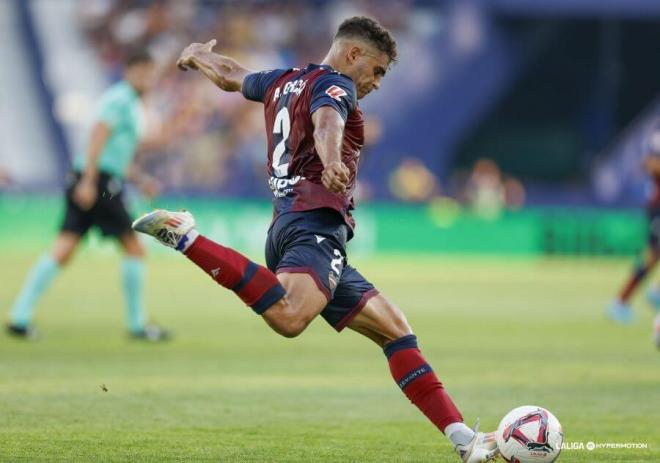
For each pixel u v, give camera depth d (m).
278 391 28.69
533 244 105.25
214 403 26.56
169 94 119.06
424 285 73.12
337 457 20.27
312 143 18.59
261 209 100.81
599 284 76.75
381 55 19.06
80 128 120.06
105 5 125.94
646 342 42.28
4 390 28.02
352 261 98.44
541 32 129.00
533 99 135.00
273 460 19.88
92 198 38.94
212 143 117.12
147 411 25.17
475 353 38.16
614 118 135.38
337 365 34.41
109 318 48.78
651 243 50.03
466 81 127.06
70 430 22.56
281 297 17.73
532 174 134.50
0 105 120.06
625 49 136.38
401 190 118.19
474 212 116.06
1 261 84.69
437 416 18.73
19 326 40.06
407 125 125.81
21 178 117.31
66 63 123.44
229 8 125.56
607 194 126.69
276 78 19.84
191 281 74.88
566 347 40.25
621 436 22.78
